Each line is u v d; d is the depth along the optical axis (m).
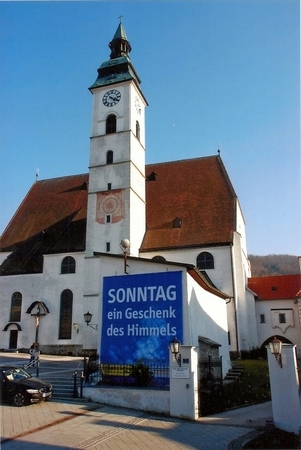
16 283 44.12
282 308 43.03
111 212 41.66
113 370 21.31
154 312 22.11
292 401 14.55
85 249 41.50
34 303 41.94
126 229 40.53
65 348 39.66
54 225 48.50
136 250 41.84
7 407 18.30
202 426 15.77
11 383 19.05
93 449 12.49
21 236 49.25
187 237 42.28
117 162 43.19
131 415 17.25
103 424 15.55
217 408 19.08
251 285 45.91
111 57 49.91
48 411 17.56
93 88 46.88
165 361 20.94
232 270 39.12
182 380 17.69
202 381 20.06
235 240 41.44
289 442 12.92
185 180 48.88
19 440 13.38
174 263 22.55
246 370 29.70
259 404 20.78
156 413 17.88
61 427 15.02
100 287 24.00
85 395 20.02
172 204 46.62
